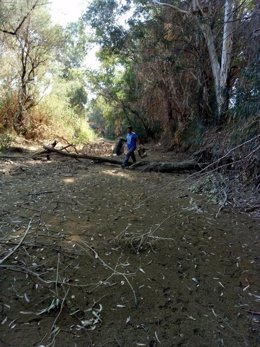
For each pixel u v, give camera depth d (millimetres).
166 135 18766
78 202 6293
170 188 8016
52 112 18531
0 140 13117
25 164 10367
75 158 11789
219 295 3348
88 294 3213
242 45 9969
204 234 4992
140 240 4559
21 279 3377
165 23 14578
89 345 2555
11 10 14516
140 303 3133
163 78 15766
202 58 13406
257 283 3619
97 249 4199
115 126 28234
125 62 23688
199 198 7102
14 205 5789
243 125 7832
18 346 2477
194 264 3994
